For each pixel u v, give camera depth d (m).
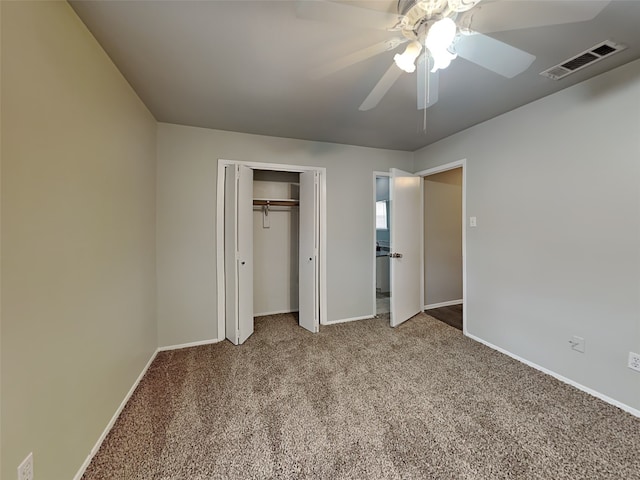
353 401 1.85
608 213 1.82
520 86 2.00
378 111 2.40
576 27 1.38
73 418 1.25
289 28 1.38
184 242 2.74
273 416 1.71
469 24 1.34
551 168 2.14
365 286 3.59
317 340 2.89
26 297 0.98
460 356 2.50
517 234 2.41
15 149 0.94
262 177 3.71
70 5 1.23
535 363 2.29
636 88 1.68
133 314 2.00
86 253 1.37
